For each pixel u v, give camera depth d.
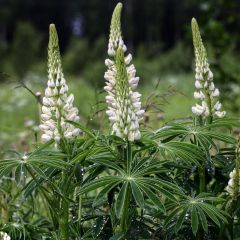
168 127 4.16
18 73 36.50
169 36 71.62
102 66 26.66
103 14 72.00
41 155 3.95
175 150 3.90
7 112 15.76
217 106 4.30
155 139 4.10
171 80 23.31
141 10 68.81
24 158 3.92
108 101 4.13
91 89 20.34
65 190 3.97
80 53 42.47
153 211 4.16
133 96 3.88
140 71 28.80
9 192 5.10
